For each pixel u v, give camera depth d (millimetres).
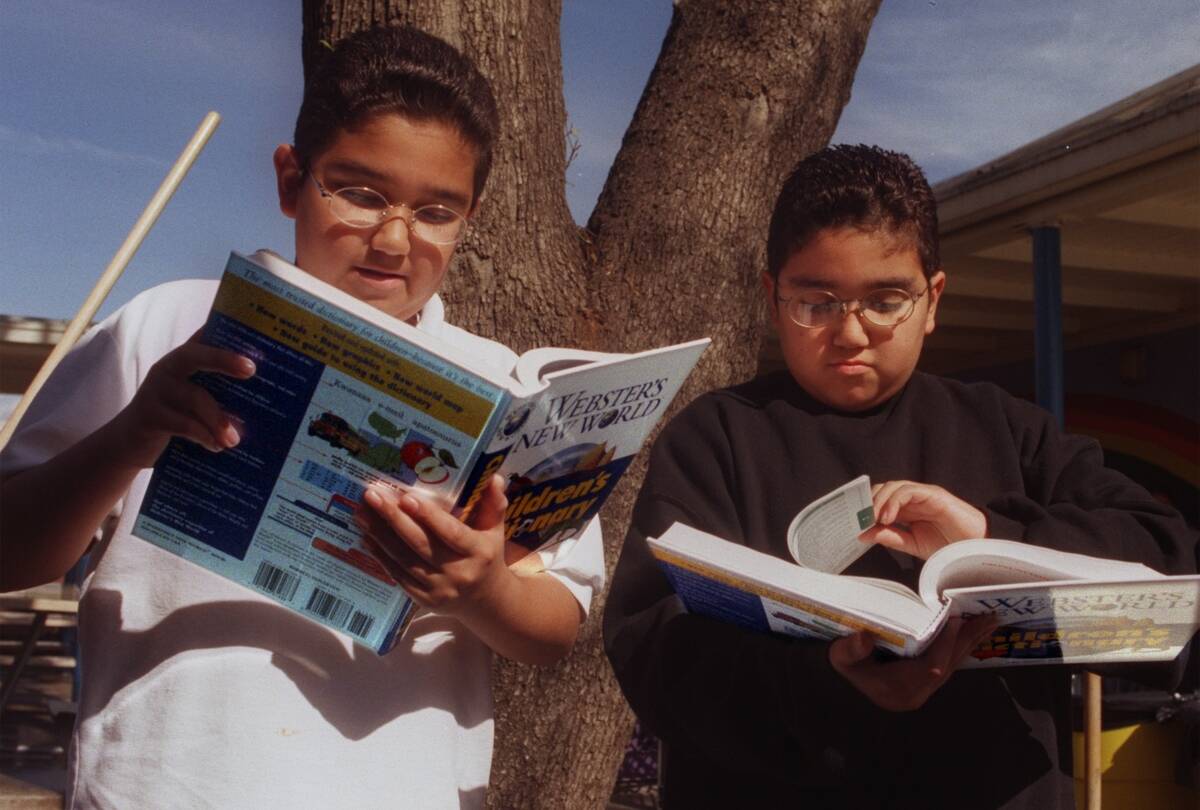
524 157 2660
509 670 2523
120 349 1566
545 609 1517
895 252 1630
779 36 2883
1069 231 7336
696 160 2826
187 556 1356
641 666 1593
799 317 1679
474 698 1593
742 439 1723
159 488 1340
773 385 1828
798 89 2891
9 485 1387
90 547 1621
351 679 1469
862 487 1485
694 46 2920
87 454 1320
